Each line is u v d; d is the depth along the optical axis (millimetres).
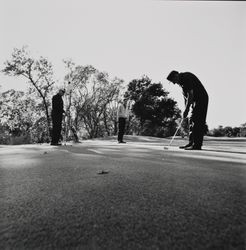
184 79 6562
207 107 6852
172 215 1670
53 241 1337
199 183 2598
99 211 1767
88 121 45156
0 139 38500
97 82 42875
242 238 1335
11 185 2658
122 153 6020
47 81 36375
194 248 1243
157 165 3869
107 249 1246
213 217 1629
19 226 1541
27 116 38500
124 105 13094
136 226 1502
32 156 5613
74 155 5594
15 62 34312
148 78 56094
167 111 55750
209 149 7555
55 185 2604
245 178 2861
